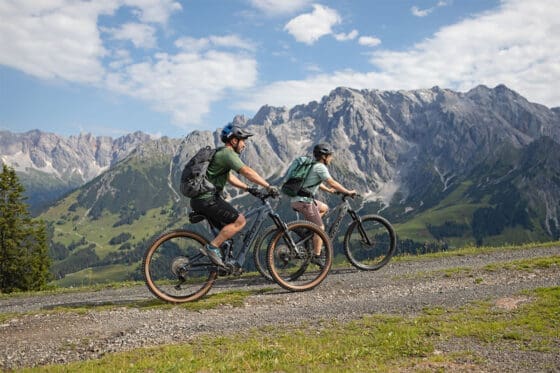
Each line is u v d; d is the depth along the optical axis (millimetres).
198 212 9672
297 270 11258
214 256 9594
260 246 10477
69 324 8766
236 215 9672
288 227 10641
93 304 10492
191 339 7590
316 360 6223
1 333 8352
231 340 7402
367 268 13508
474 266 13164
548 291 9383
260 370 5859
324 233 11078
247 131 9758
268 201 10422
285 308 9406
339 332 7539
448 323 7711
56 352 7328
